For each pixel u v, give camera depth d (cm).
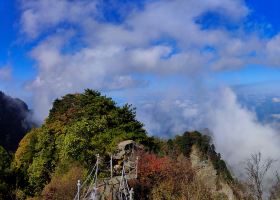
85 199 2606
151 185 3209
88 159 3847
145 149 3931
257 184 2291
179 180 3438
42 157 4884
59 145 4725
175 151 4800
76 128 4000
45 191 3744
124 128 4306
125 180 2803
